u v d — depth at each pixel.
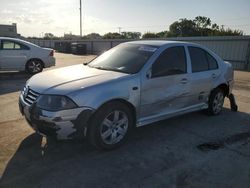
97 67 4.66
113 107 3.85
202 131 4.95
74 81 3.81
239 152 4.11
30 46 11.30
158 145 4.25
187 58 5.02
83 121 3.55
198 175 3.40
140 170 3.47
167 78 4.52
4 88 8.27
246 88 9.79
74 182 3.15
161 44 4.81
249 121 5.64
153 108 4.42
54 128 3.46
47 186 3.05
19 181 3.12
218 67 5.76
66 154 3.82
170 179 3.29
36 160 3.62
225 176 3.41
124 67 4.39
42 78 4.11
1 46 10.65
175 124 5.28
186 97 4.99
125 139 4.13
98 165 3.56
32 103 3.69
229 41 19.67
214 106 5.85
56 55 30.09
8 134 4.45
